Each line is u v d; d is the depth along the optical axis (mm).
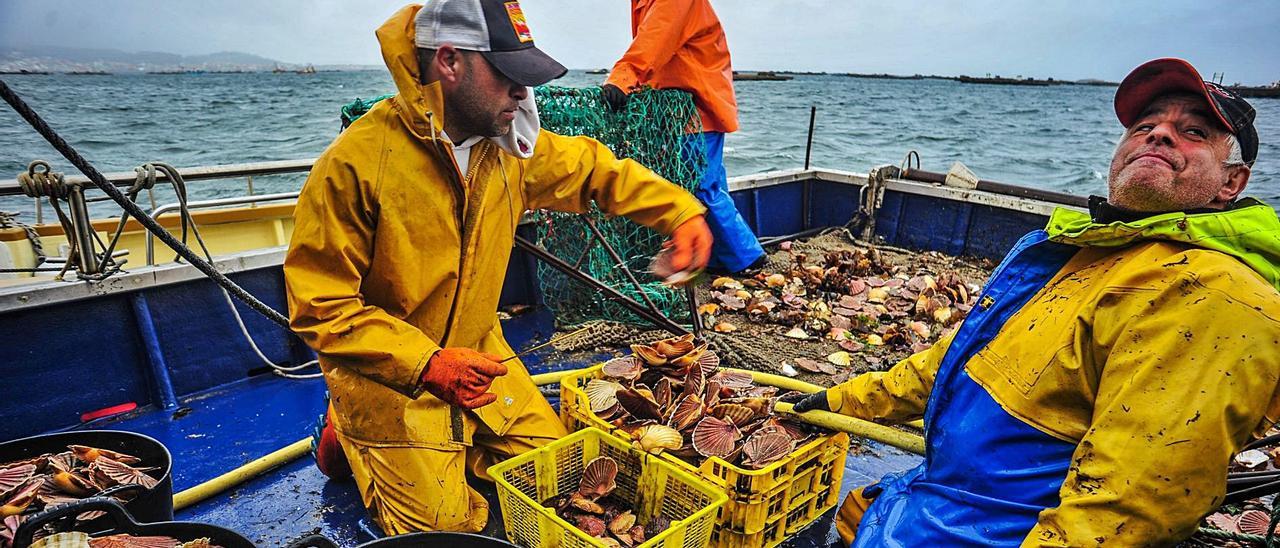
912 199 6035
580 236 4254
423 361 2094
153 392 3402
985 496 1802
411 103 2049
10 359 3025
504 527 2477
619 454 2645
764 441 2375
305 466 3016
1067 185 23531
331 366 2438
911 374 2238
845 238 6219
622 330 4309
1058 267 1869
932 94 109188
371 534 2600
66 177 3018
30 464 2326
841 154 28547
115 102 65812
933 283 4973
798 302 4766
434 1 2031
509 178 2375
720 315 4664
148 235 3467
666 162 4359
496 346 2764
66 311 3143
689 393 2744
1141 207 1664
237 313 3496
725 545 2389
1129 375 1496
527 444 2742
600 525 2369
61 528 2082
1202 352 1422
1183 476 1429
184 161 25641
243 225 5844
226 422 3328
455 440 2529
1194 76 1570
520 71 2051
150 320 3340
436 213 2197
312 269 2137
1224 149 1578
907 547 1906
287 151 28125
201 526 1941
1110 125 53406
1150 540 1470
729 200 4984
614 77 4020
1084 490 1538
